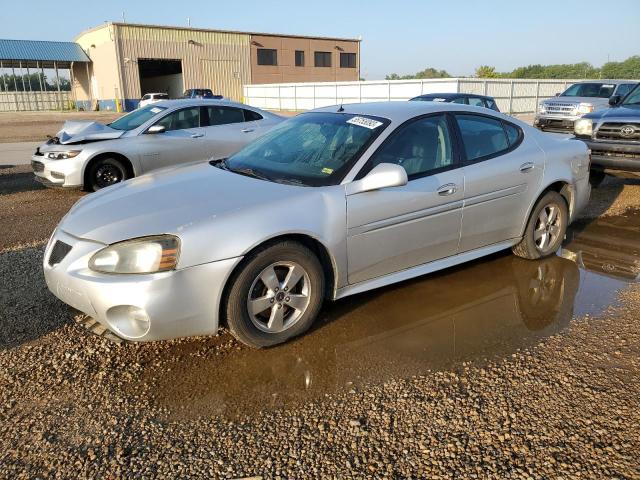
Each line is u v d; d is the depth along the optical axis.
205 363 3.33
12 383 3.10
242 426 2.73
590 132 8.10
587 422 2.71
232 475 2.39
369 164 3.78
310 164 3.91
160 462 2.48
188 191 3.64
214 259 3.13
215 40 47.44
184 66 46.56
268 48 50.22
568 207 5.23
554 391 2.98
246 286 3.27
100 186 8.41
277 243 3.34
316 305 3.59
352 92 35.66
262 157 4.24
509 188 4.57
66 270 3.19
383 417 2.78
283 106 42.66
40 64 49.53
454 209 4.21
